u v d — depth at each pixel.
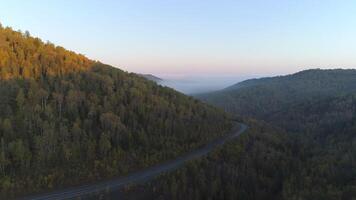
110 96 144.50
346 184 130.88
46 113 122.62
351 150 166.38
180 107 170.12
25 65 145.38
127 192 105.69
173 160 135.50
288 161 158.38
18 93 124.38
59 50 179.38
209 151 146.75
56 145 115.44
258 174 138.38
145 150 132.25
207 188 115.12
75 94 134.50
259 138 182.38
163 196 105.50
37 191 102.44
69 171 111.38
